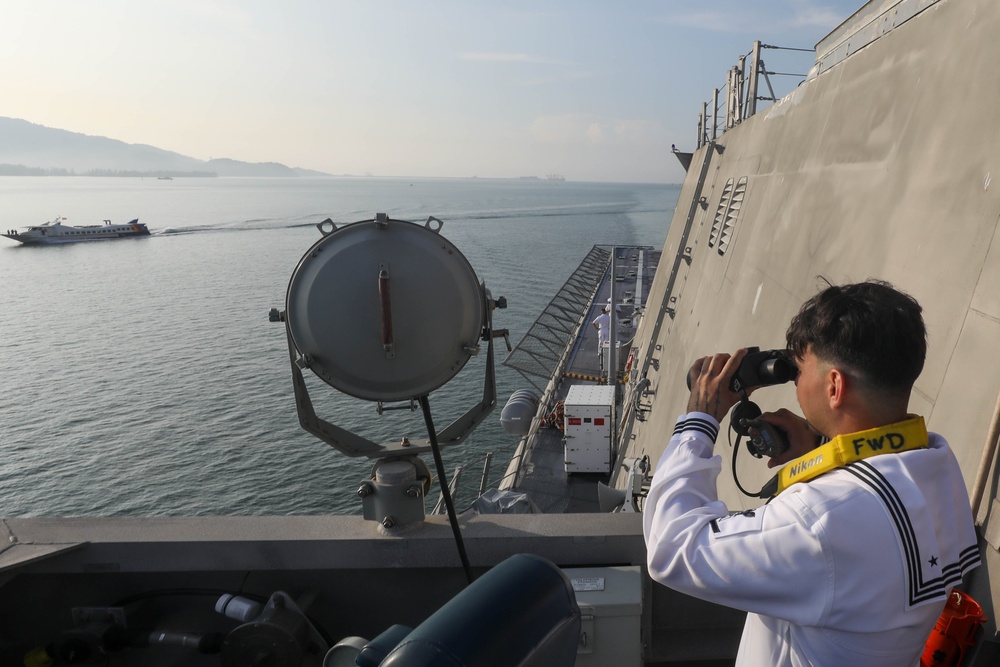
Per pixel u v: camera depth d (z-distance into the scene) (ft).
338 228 8.57
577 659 8.52
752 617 4.35
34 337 222.28
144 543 8.86
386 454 9.16
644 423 43.16
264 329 227.81
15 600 9.29
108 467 121.70
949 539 3.77
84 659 8.80
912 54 13.94
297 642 8.32
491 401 9.23
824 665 3.67
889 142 13.88
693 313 36.01
